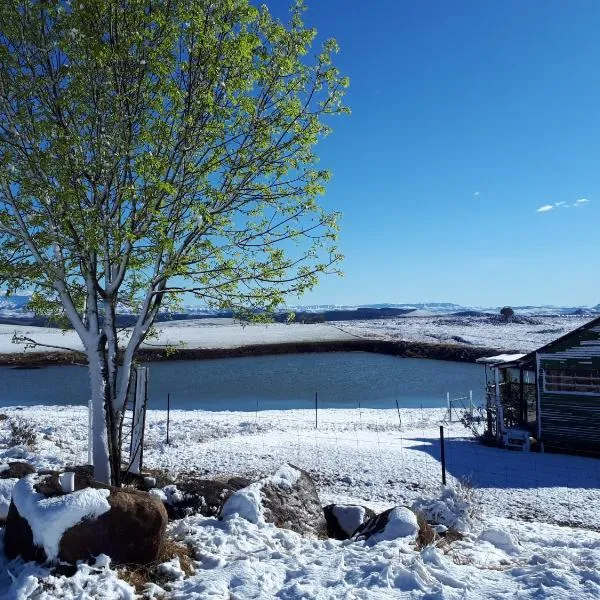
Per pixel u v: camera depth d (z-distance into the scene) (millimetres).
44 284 8961
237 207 9070
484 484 16141
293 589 5434
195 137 8383
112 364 8914
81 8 7938
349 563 6184
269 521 7797
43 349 73062
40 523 5473
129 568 5637
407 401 40500
